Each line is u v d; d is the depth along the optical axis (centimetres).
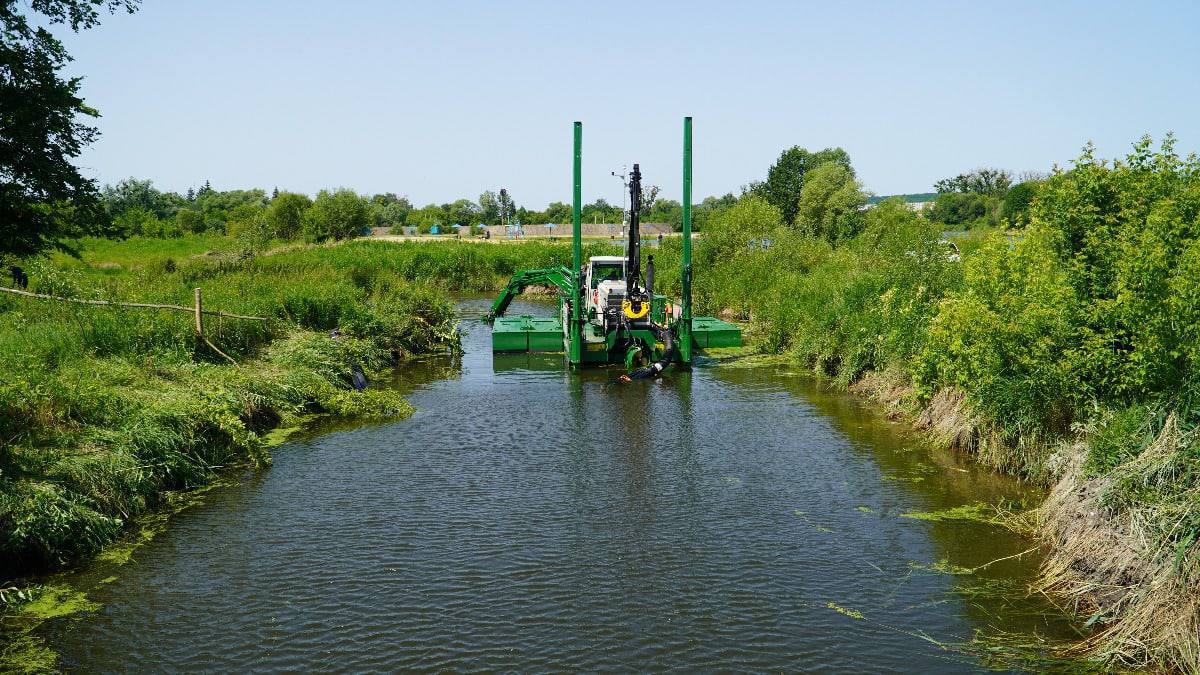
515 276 3005
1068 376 1025
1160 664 628
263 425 1411
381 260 4434
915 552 878
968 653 673
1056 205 1104
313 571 834
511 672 645
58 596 781
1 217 1330
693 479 1137
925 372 1377
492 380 1919
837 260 2817
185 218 8019
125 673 647
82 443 989
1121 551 727
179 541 914
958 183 12031
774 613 744
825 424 1454
